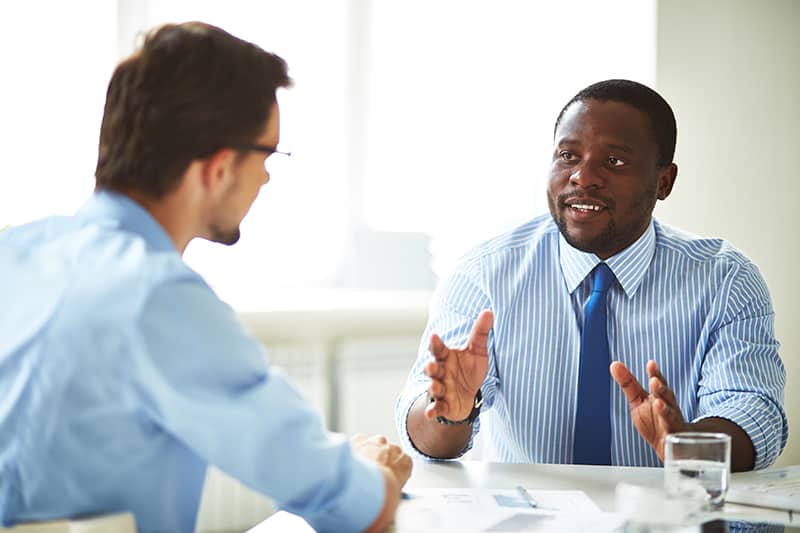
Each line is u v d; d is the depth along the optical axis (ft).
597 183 9.82
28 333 5.44
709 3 20.34
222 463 5.57
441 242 20.12
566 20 20.02
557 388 10.39
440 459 8.97
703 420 9.04
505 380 10.61
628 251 10.27
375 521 6.17
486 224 20.17
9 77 15.02
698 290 10.33
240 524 16.75
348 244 19.47
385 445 7.31
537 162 20.18
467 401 8.44
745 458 8.73
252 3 17.78
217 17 17.34
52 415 5.32
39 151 15.29
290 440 5.63
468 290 10.79
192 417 5.39
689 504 6.26
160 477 5.67
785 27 21.27
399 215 19.90
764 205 21.07
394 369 18.58
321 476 5.79
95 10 15.78
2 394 5.48
